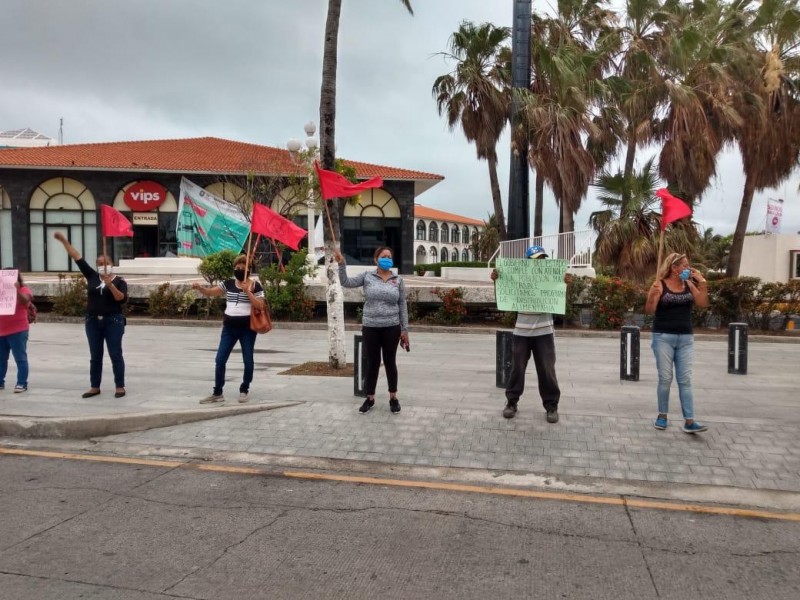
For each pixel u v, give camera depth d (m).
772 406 7.30
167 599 3.38
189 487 5.16
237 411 7.09
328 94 9.12
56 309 18.23
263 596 3.43
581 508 4.72
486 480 5.31
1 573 3.66
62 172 34.72
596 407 7.24
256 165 32.44
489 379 9.09
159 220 35.31
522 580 3.62
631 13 24.25
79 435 6.54
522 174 21.56
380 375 9.48
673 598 3.42
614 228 20.05
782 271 34.62
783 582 3.61
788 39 21.67
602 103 23.03
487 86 26.98
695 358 11.69
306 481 5.32
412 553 3.97
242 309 7.39
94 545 4.05
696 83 21.77
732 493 4.96
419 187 38.31
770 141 21.73
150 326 17.08
